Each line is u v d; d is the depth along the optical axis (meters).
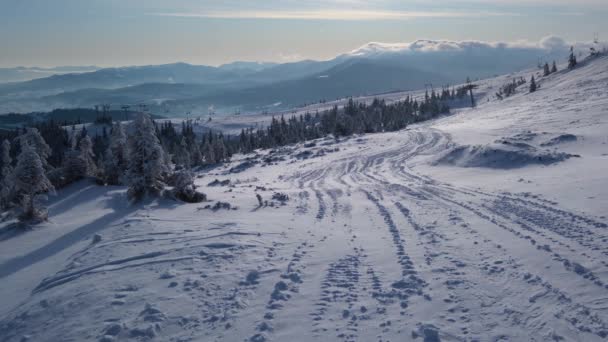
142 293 9.33
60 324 8.28
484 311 7.69
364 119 114.38
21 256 15.24
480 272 9.50
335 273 10.19
